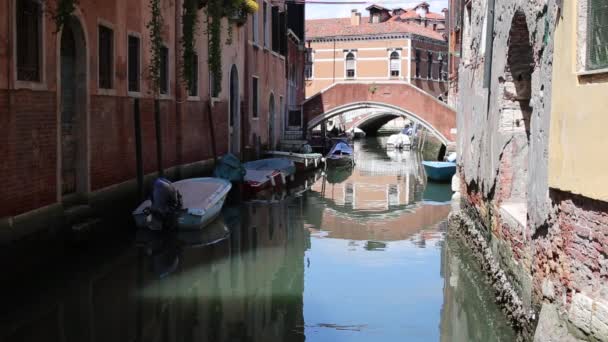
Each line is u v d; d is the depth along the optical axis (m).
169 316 7.44
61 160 9.70
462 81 13.58
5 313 7.19
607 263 4.59
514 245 7.11
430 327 7.30
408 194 18.97
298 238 12.26
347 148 28.06
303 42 33.59
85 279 8.65
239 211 15.20
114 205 11.27
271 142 25.94
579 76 5.02
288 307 7.96
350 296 8.46
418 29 48.78
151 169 13.18
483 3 10.34
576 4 5.10
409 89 27.62
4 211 7.85
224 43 18.45
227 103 18.98
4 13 7.80
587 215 4.88
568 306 5.16
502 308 7.26
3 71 7.80
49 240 8.95
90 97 10.34
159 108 13.41
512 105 8.27
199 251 10.74
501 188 8.23
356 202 17.25
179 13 14.84
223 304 7.99
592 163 4.76
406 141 37.69
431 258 10.75
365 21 51.47
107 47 11.20
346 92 28.75
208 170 17.12
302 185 20.91
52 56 9.07
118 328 6.96
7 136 7.90
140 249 10.48
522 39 7.76
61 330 6.81
